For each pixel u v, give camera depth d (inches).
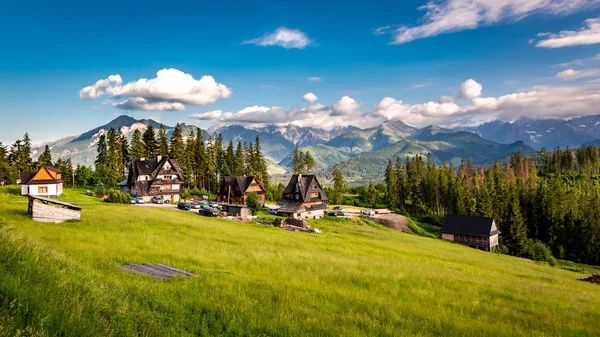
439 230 4271.7
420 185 5639.8
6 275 352.8
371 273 976.9
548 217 4082.2
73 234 1062.4
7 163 4611.2
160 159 4195.4
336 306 591.8
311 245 1603.1
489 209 4298.7
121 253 838.5
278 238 1715.1
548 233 4094.5
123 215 1766.7
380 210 4660.4
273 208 3976.4
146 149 4894.2
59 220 1328.7
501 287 1023.6
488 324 591.2
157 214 2050.9
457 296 820.6
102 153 5191.9
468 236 3646.7
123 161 5162.4
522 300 853.8
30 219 1248.8
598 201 3900.1
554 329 605.6
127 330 356.2
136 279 569.3
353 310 579.5
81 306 344.2
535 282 1342.3
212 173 4945.9
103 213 1760.6
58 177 3351.4
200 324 435.8
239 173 5310.0
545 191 4323.3
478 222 3681.1
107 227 1330.0
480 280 1124.5
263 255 1094.4
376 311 581.9
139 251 902.4
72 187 4589.1
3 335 267.6
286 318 486.6
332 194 5634.8
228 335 418.3
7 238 442.3
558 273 2126.0
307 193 3627.0
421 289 860.6
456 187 4926.2
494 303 788.0
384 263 1254.3
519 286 1098.7
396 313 588.7
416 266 1302.9
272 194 5132.9
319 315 522.9
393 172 5713.6
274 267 914.1
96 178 4653.1
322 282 794.8
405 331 492.7
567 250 3816.4
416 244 2600.9
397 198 5664.4
